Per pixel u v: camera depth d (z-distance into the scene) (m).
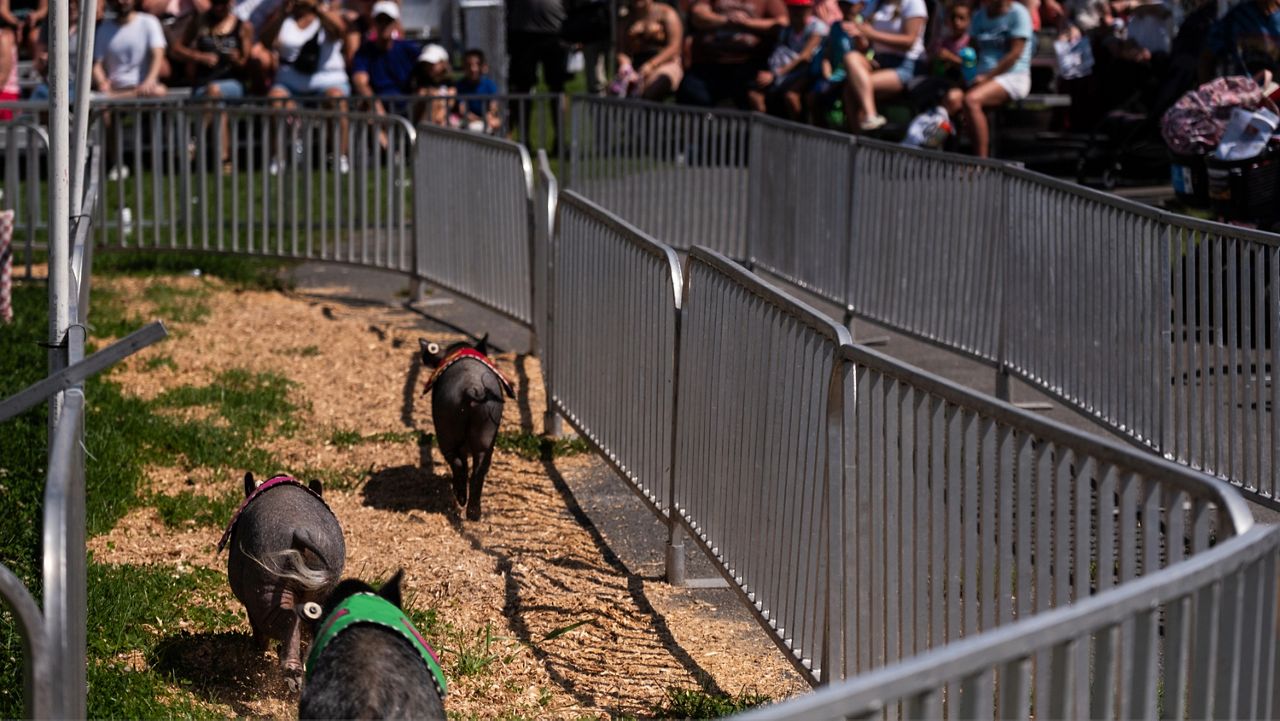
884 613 6.00
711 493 8.37
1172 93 18.59
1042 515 4.91
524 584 8.98
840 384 6.32
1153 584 3.65
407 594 8.73
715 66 22.14
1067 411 12.35
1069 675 3.84
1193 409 9.09
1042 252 10.91
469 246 15.41
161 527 9.80
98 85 22.95
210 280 18.09
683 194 17.48
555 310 11.84
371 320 16.11
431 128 16.05
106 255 19.06
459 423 9.85
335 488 10.76
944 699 5.33
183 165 18.11
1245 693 3.99
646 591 8.97
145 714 6.84
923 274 12.84
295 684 6.95
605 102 18.48
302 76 24.00
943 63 19.91
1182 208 18.55
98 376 13.26
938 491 5.53
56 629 4.24
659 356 9.30
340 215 17.44
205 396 12.84
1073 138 20.53
